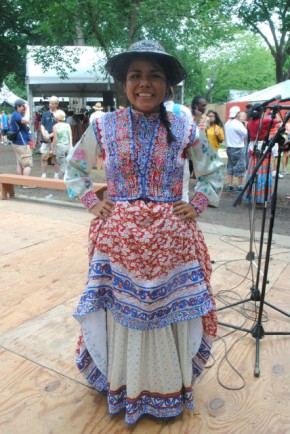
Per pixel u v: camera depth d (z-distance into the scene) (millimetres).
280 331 2719
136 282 1712
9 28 19688
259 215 6055
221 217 5871
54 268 3736
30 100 14430
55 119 8219
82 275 3582
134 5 9336
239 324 2811
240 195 2326
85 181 1884
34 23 19406
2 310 2971
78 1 9289
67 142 7910
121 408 1961
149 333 1805
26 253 4121
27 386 2184
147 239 1671
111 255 1762
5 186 6855
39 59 11758
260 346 2549
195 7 9797
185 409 2018
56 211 5965
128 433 1884
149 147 1676
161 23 9797
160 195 1714
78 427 1916
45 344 2559
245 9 17094
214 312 1899
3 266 3779
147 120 1691
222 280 3484
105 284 1853
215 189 1854
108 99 11898
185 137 1719
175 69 1702
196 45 10914
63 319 2852
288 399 2094
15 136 7508
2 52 20391
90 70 13445
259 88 38875
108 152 1721
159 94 1665
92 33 11227
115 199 1760
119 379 1885
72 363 2375
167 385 1870
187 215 1770
